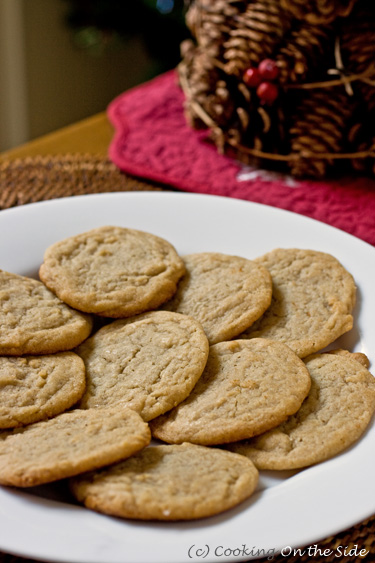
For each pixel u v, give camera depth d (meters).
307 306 0.53
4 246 0.56
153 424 0.47
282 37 0.64
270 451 0.46
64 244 0.55
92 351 0.50
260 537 0.42
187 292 0.53
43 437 0.45
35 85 1.21
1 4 1.08
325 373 0.49
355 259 0.56
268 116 0.65
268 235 0.58
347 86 0.64
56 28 1.18
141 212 0.59
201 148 0.70
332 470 0.45
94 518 0.43
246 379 0.48
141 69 1.33
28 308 0.51
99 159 0.69
